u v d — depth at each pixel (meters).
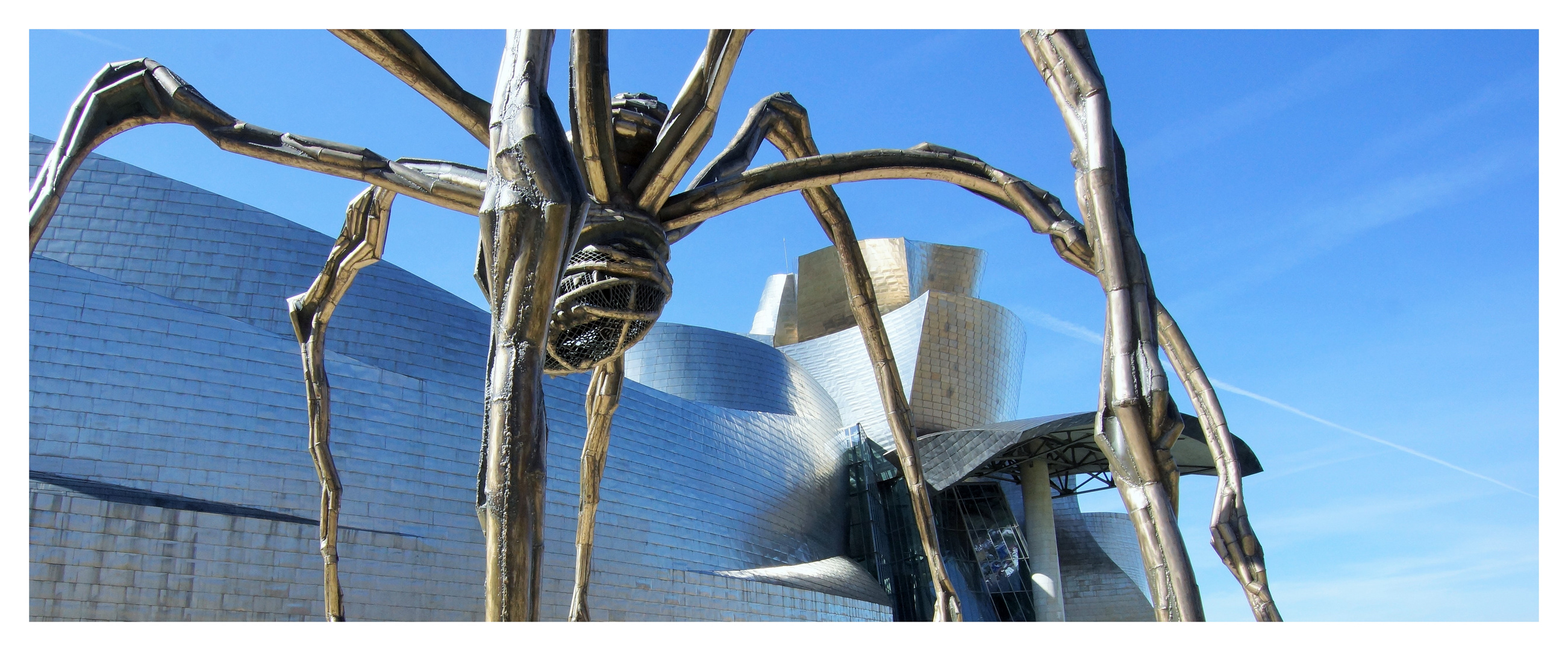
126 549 22.53
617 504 34.62
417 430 29.83
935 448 47.22
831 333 63.44
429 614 27.33
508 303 5.87
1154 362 6.48
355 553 26.25
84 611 21.66
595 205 9.23
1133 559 65.19
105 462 24.52
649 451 37.16
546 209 5.79
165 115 9.20
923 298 54.97
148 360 25.92
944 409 54.22
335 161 9.07
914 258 64.12
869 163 9.28
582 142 8.90
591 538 13.73
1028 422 48.09
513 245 5.86
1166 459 6.40
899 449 12.26
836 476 52.91
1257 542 6.82
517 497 5.63
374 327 32.31
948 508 52.88
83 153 8.99
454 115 8.69
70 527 22.05
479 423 31.44
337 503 12.37
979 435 46.16
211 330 27.12
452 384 31.39
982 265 67.19
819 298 64.12
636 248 9.28
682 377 51.12
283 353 28.14
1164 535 6.20
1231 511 6.90
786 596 37.38
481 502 5.72
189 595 23.02
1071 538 64.56
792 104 11.19
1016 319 57.84
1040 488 49.81
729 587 35.53
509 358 5.82
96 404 24.88
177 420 25.80
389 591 26.59
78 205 30.88
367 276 32.94
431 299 33.72
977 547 51.72
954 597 11.81
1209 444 7.34
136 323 26.08
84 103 8.98
